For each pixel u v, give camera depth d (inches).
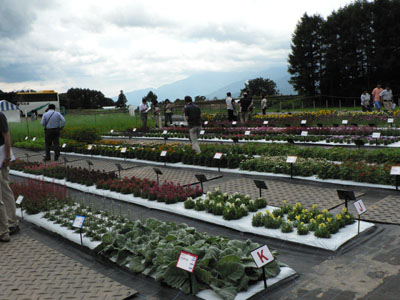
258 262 157.5
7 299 166.6
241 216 247.1
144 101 894.4
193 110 474.9
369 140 519.2
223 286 160.2
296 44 2160.4
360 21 1855.3
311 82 2139.5
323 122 776.9
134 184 334.6
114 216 266.7
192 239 195.6
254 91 2869.1
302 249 200.2
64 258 210.2
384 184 301.4
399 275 164.2
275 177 361.1
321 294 156.3
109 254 205.6
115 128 1008.9
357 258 184.2
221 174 398.6
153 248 194.2
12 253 221.1
